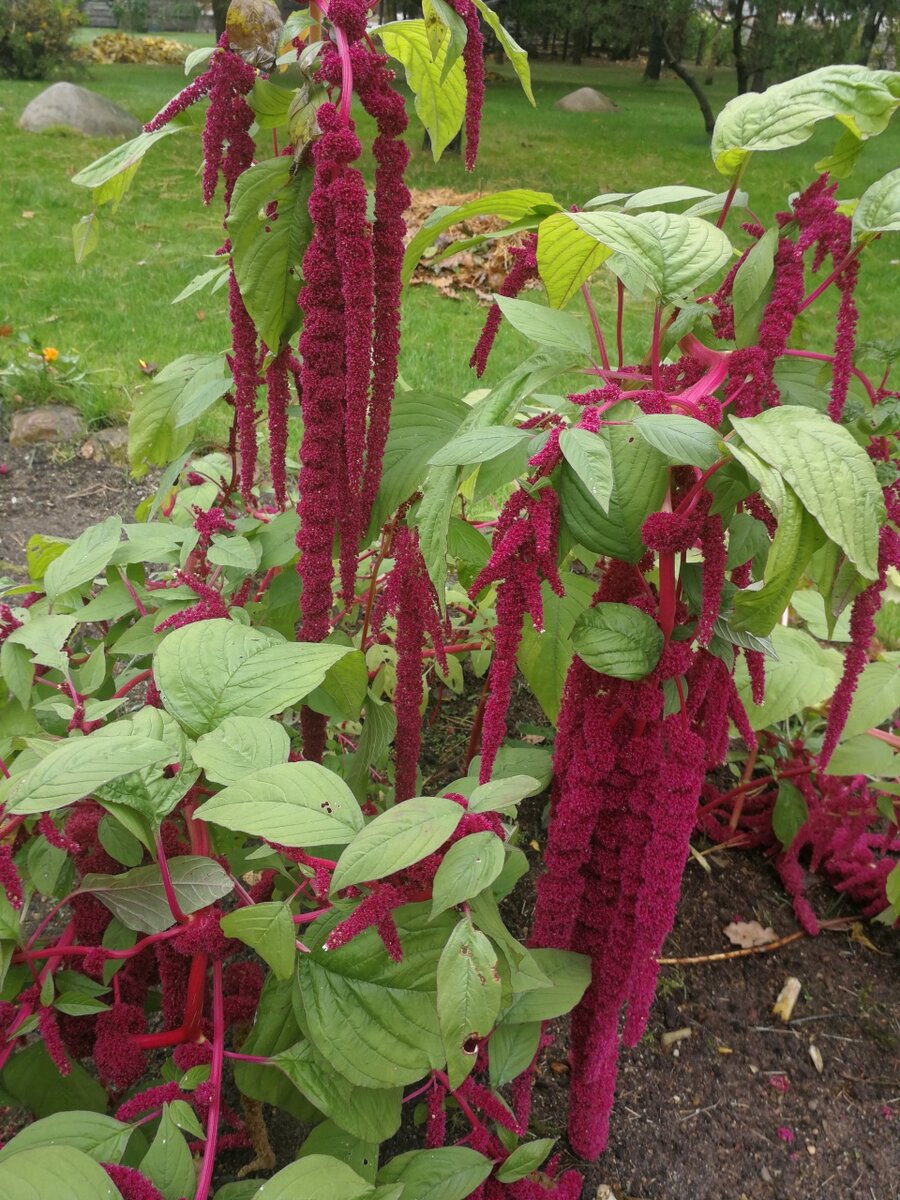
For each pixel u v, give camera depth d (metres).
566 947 1.61
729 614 1.51
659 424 1.18
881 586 1.59
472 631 2.79
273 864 1.67
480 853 1.19
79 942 1.57
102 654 1.91
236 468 2.30
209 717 1.47
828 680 2.26
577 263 1.72
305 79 1.43
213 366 2.26
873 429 1.52
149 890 1.40
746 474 1.34
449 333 6.42
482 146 13.54
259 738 1.38
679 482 1.43
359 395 1.39
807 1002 2.32
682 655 1.36
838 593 1.53
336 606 2.45
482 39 1.50
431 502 1.47
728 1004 2.30
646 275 1.26
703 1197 1.90
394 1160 1.46
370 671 2.53
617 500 1.31
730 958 2.42
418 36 1.74
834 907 2.60
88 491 4.26
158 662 1.51
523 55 1.69
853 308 1.45
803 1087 2.13
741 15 15.50
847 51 15.40
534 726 2.64
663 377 1.56
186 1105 1.27
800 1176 1.95
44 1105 1.60
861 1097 2.12
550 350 1.50
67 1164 1.09
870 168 12.81
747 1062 2.17
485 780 1.37
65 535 3.89
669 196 1.61
